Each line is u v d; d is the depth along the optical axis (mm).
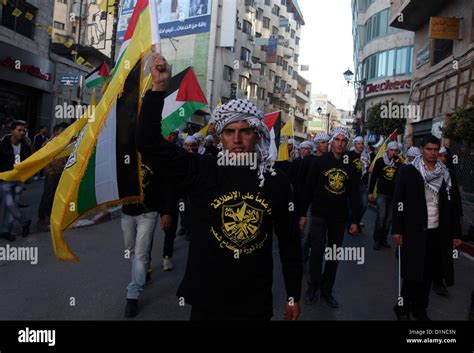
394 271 6250
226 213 2076
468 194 13461
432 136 4242
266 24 48781
